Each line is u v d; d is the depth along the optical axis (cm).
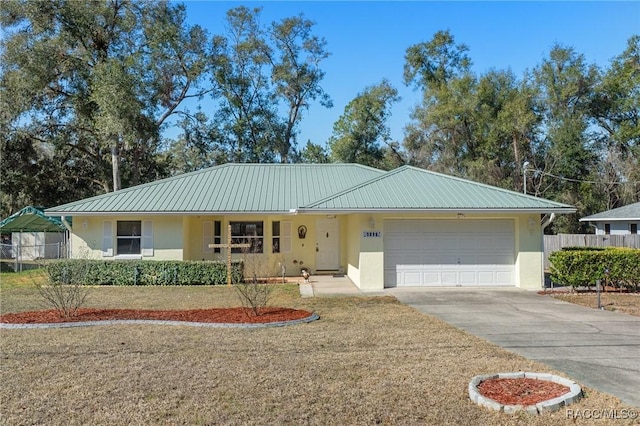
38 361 681
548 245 2558
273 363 671
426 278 1541
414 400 532
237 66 3806
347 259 1878
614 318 1034
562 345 788
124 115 2700
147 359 690
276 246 1919
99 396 543
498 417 486
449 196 1552
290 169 2223
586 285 1457
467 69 4253
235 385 579
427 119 3925
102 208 1702
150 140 3225
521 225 1529
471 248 1552
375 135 4181
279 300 1286
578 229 3594
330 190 1978
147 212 1686
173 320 968
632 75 3622
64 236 3120
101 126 2673
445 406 515
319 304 1218
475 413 496
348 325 944
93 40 2950
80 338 820
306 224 1938
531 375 605
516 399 527
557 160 3650
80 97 2873
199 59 3281
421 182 1681
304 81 3966
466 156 3906
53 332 868
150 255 1744
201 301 1262
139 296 1351
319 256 1941
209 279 1619
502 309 1149
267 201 1845
